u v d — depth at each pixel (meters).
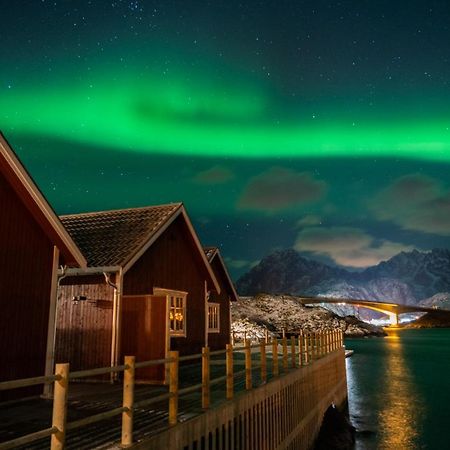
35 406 8.57
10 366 9.19
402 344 86.62
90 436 6.05
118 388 10.97
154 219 15.45
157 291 15.34
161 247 15.93
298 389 13.41
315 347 18.77
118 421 6.88
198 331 18.48
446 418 20.05
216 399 8.74
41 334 9.98
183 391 6.92
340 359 21.84
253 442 9.38
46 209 9.88
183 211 16.67
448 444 15.87
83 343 12.84
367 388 28.92
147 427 6.47
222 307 22.61
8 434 6.47
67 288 13.43
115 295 12.71
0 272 9.15
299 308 91.69
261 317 84.62
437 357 53.72
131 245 13.86
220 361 18.05
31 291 9.83
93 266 12.84
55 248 10.55
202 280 19.12
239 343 34.47
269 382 10.86
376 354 59.50
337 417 16.95
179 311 16.94
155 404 8.27
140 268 14.45
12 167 9.22
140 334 12.20
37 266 10.05
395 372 37.72
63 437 4.48
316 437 15.16
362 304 192.50
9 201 9.47
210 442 7.49
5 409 8.26
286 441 11.60
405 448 15.47
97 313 12.88
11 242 9.45
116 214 16.59
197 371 15.14
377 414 21.05
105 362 12.43
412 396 25.89
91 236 15.09
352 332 117.62
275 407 11.06
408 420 19.69
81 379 12.56
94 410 8.09
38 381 4.24
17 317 9.44
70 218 17.12
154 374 11.66
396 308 195.12
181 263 17.36
